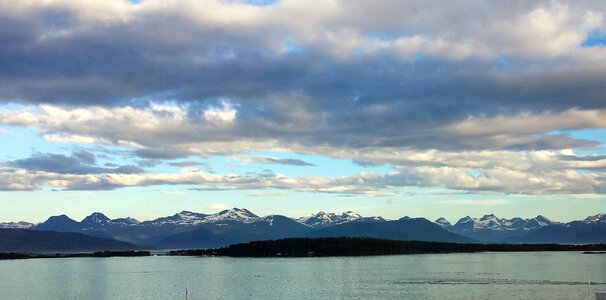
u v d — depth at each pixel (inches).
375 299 7130.9
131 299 7819.9
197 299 7618.1
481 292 7642.7
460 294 7465.6
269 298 7539.4
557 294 7283.5
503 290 7824.8
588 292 7436.0
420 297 7244.1
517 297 7042.3
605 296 5359.3
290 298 7490.2
